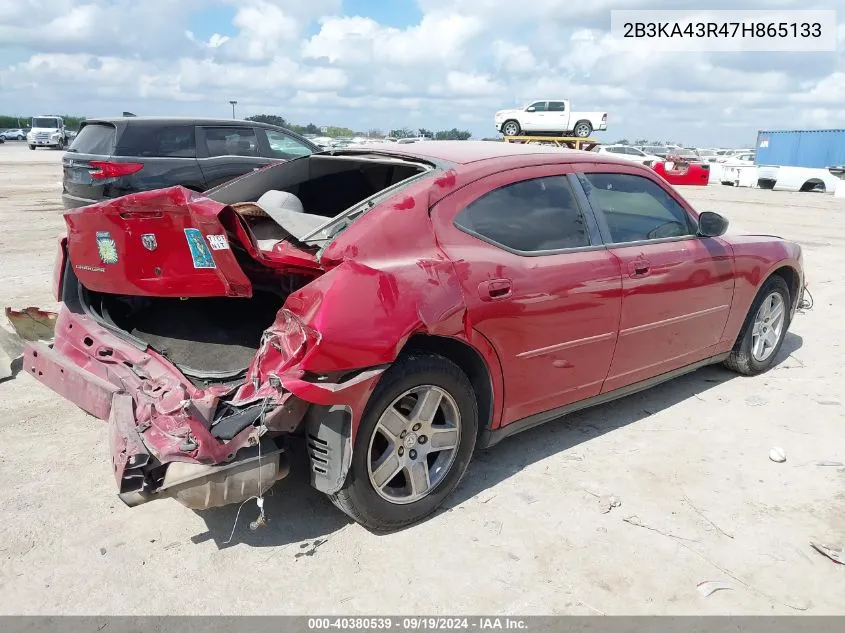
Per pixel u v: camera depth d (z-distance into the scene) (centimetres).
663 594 272
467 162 346
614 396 406
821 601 270
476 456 383
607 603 267
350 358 269
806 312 724
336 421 281
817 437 415
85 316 355
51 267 836
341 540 303
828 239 1286
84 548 293
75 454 373
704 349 460
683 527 317
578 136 3030
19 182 2061
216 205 271
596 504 335
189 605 261
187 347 347
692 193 2536
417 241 307
